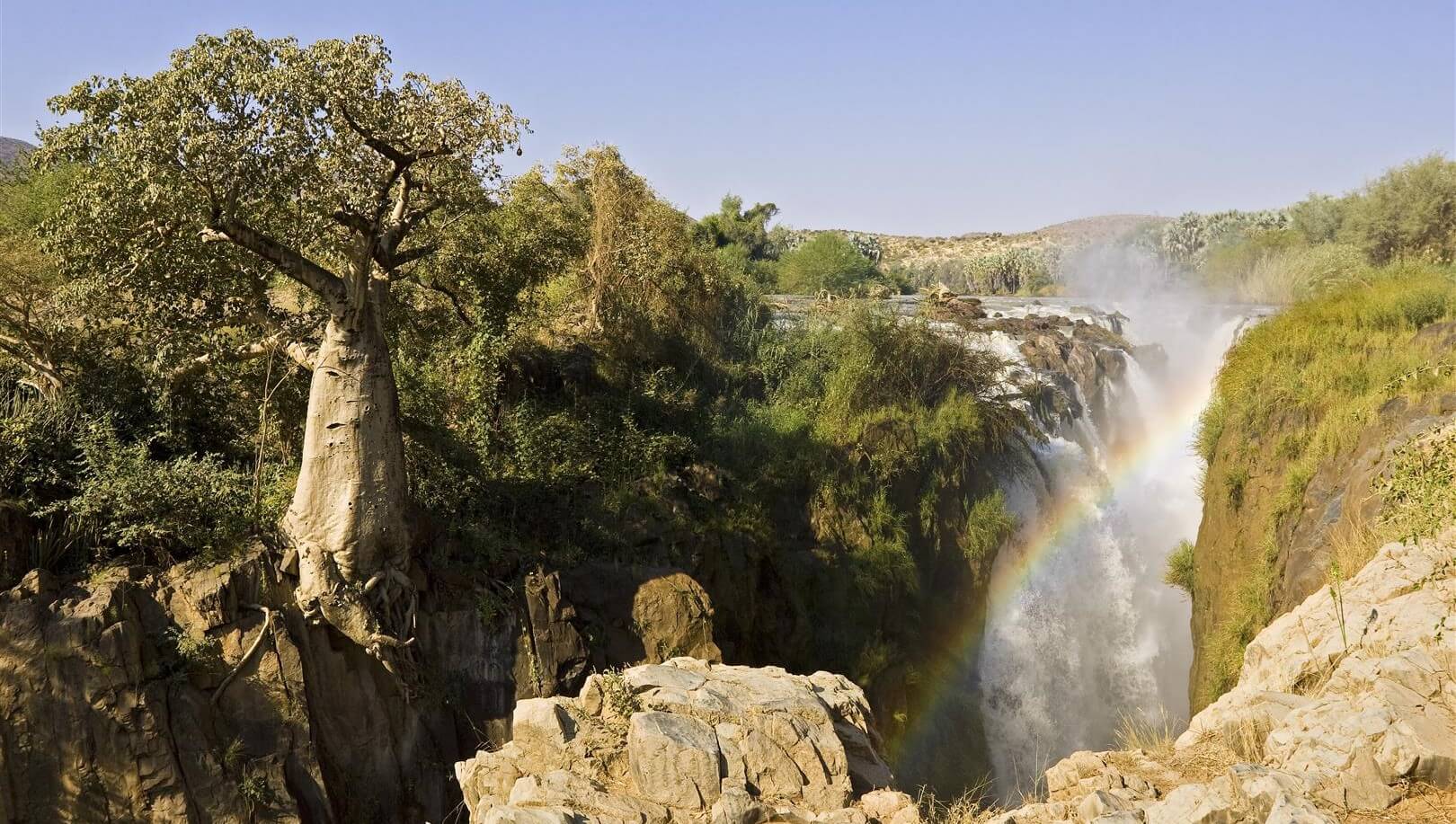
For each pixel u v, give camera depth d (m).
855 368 23.80
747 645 18.70
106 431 13.13
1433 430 11.30
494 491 16.56
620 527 17.25
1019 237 111.94
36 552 12.19
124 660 11.59
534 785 7.15
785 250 60.53
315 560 13.18
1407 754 6.02
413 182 13.69
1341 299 18.66
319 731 12.79
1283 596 12.96
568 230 19.88
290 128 12.15
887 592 21.06
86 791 11.21
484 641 14.62
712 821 6.93
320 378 13.33
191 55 12.03
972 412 23.80
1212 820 5.91
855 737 8.19
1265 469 15.58
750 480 20.64
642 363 21.98
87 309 13.60
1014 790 21.17
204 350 14.34
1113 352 28.61
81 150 12.33
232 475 13.66
